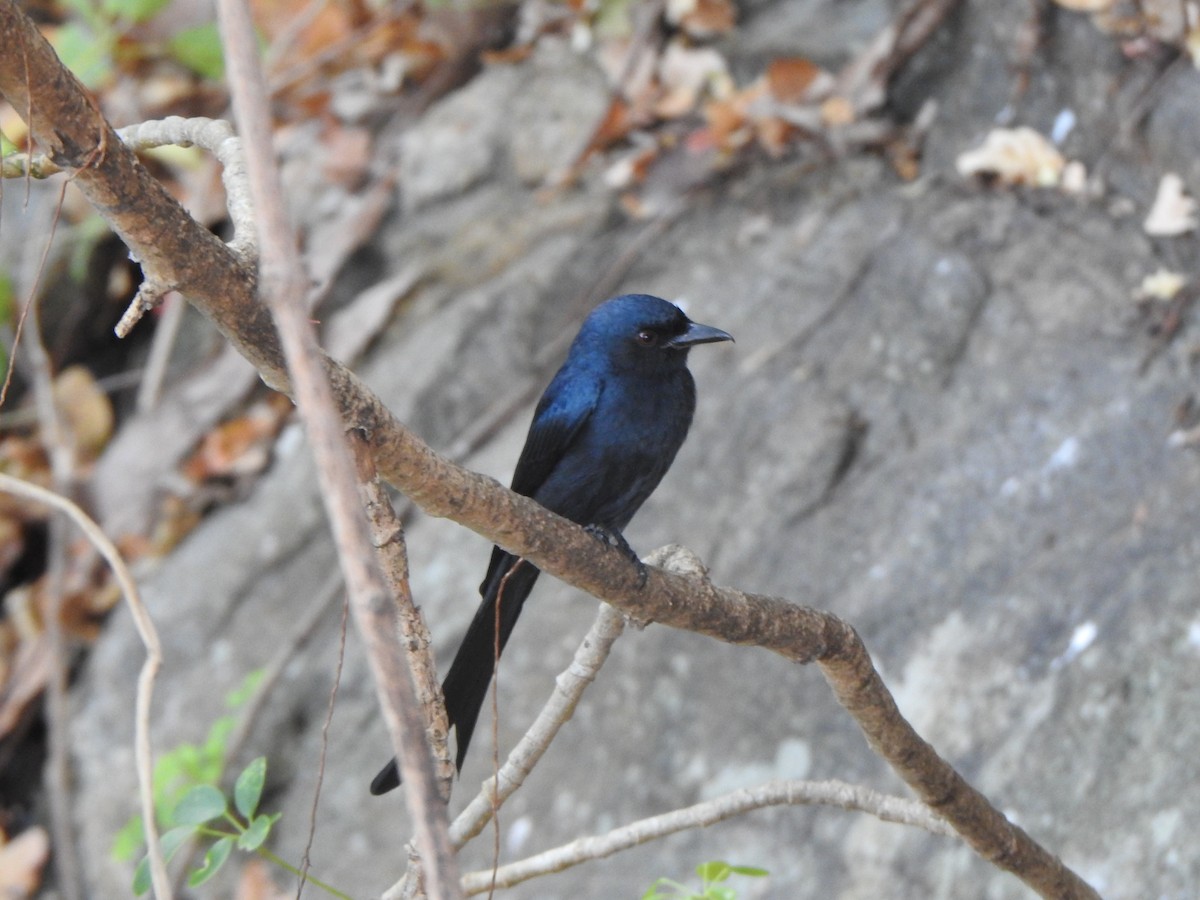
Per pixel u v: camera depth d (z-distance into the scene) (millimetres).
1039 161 11789
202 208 15023
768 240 12820
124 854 12031
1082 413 10633
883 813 5609
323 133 15547
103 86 15969
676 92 14016
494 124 14766
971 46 12594
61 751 12984
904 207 12328
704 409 11914
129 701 13172
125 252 15547
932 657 10125
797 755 10250
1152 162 11344
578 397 8047
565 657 11414
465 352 13352
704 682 10828
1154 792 8711
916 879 9289
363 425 4074
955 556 10469
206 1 15797
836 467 11258
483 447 12859
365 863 11438
